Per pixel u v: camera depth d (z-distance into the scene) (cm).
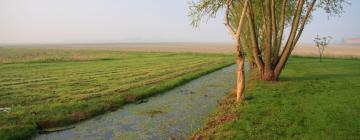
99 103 2012
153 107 2042
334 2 2675
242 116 1574
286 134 1280
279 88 2459
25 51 12538
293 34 2708
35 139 1412
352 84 2684
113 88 2698
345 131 1288
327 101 1898
